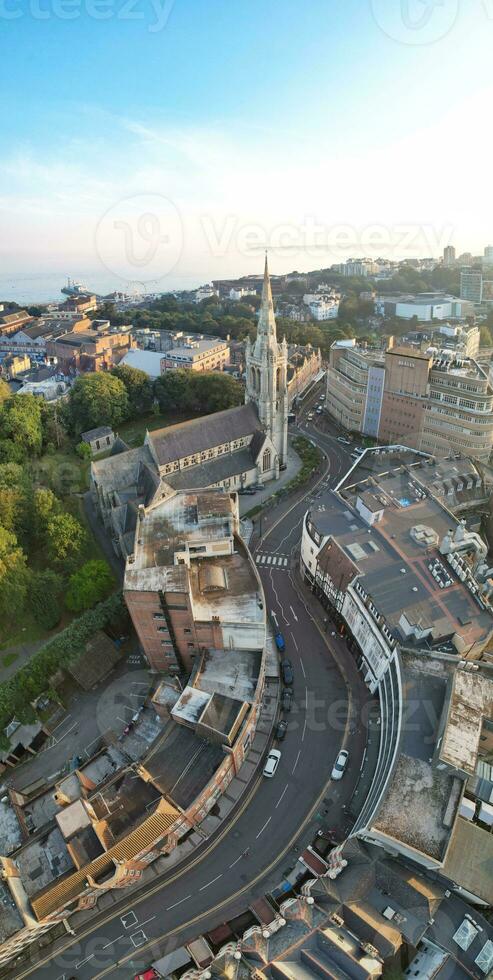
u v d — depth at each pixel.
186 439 136.50
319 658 96.75
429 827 61.97
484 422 145.62
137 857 64.44
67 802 69.50
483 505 115.81
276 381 144.62
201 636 81.75
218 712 73.19
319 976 54.28
